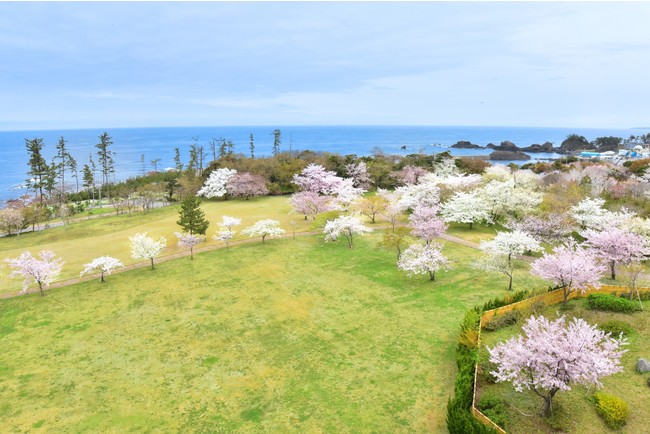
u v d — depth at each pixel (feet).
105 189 318.24
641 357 69.15
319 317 90.94
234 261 127.95
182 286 109.19
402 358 74.28
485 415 56.59
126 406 63.10
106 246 147.23
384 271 117.80
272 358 75.46
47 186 253.44
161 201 249.34
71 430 58.18
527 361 55.62
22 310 96.63
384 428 57.36
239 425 58.65
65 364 74.33
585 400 60.13
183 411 61.77
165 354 77.25
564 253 92.38
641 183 177.27
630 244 99.91
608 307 84.53
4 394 66.13
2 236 167.84
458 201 161.58
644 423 55.06
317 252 136.26
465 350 70.54
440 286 105.19
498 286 103.55
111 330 86.43
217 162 255.50
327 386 67.05
